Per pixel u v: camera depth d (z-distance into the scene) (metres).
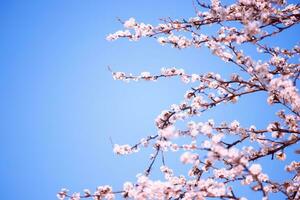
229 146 4.14
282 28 4.66
